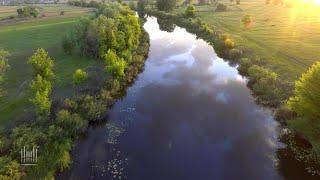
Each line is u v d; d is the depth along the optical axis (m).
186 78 63.88
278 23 112.94
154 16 143.62
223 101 53.53
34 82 48.16
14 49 81.25
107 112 49.03
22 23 126.69
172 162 37.66
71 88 54.53
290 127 41.38
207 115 49.00
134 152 39.44
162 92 57.06
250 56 72.12
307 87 38.12
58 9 178.00
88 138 42.34
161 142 41.72
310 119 38.28
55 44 84.00
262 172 35.94
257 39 87.69
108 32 70.62
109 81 56.28
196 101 53.72
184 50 83.94
